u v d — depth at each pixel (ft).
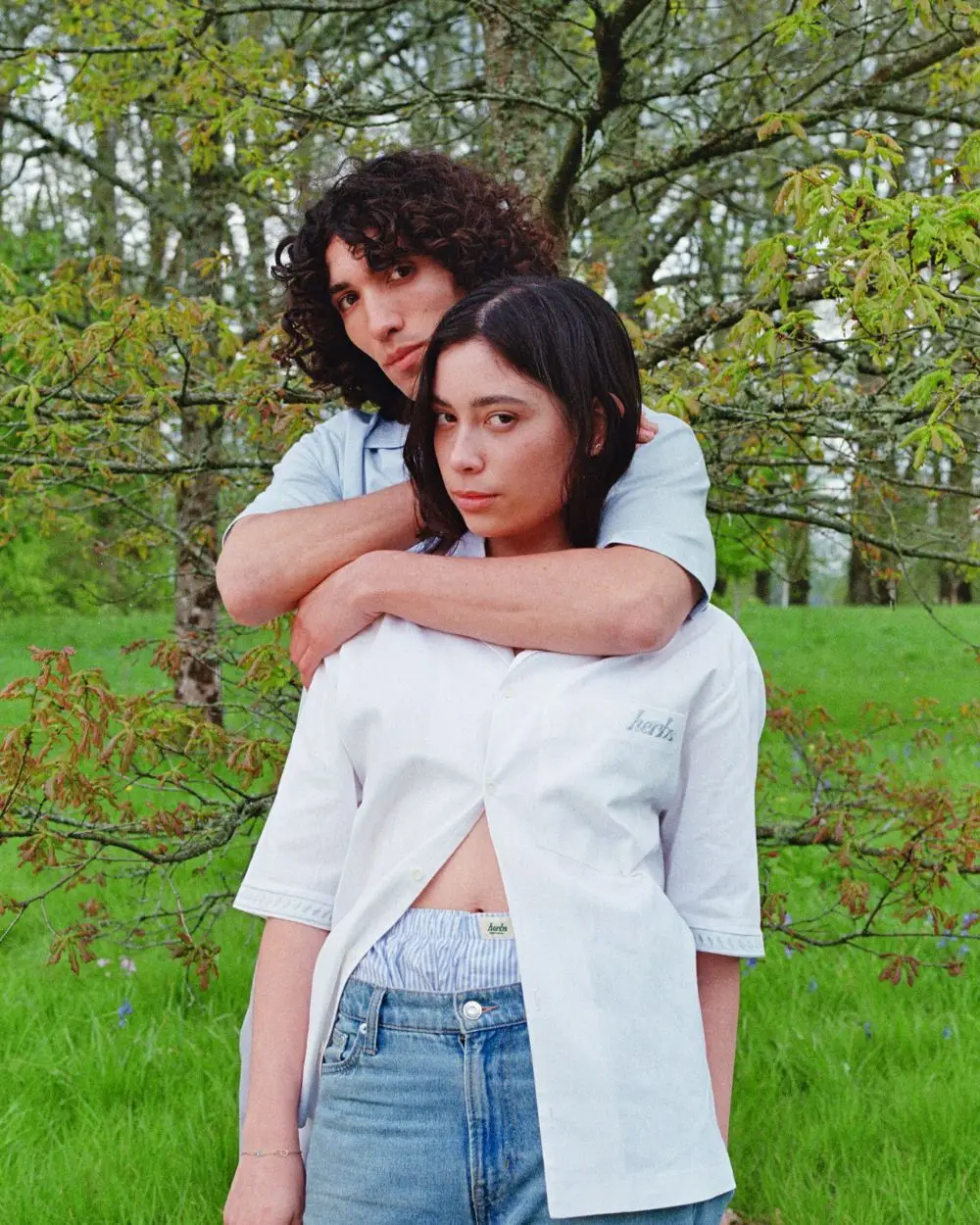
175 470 12.15
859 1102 10.63
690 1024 4.28
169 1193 9.45
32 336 10.27
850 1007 12.89
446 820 4.37
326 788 4.66
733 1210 9.38
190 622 18.29
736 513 13.44
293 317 5.89
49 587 45.14
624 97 12.72
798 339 9.10
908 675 35.83
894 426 11.18
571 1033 4.07
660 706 4.47
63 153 21.93
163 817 10.73
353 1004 4.31
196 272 21.02
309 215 5.60
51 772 9.27
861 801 12.12
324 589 4.78
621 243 22.21
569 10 16.43
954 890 15.64
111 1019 12.51
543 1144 4.00
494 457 4.42
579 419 4.43
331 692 4.71
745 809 4.67
